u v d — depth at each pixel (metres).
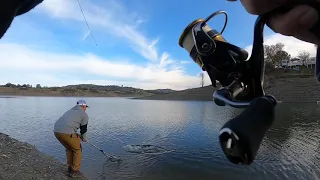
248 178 8.44
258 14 0.63
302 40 0.66
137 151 12.07
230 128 0.61
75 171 7.80
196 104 56.72
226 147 0.60
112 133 17.62
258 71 0.87
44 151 11.74
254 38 0.84
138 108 43.78
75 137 7.71
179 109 40.22
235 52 0.93
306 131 17.02
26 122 22.56
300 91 51.53
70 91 133.88
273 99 0.71
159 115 30.50
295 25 0.59
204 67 1.02
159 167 9.57
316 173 8.77
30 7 0.90
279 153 11.12
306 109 34.44
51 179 7.15
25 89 127.50
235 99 0.88
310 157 10.53
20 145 10.03
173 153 11.70
